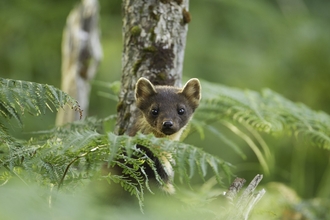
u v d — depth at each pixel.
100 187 9.18
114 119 11.22
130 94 10.88
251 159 21.41
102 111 22.33
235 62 24.38
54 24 24.95
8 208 4.73
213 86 13.93
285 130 13.44
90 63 15.46
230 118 13.37
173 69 10.88
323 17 27.50
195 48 24.25
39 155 7.02
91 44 15.45
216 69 24.00
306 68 25.27
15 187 5.51
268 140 21.42
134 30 10.62
